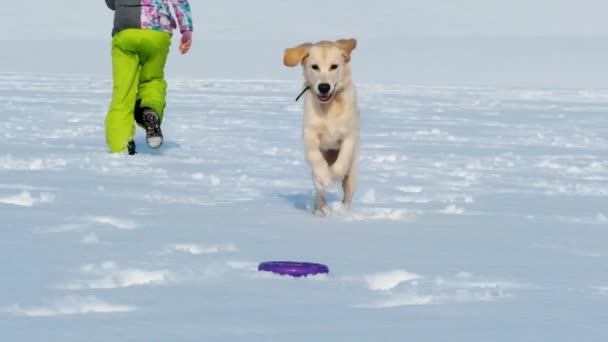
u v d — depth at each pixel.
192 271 6.09
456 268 6.49
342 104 9.16
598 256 7.15
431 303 5.34
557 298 5.54
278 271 6.07
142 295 5.40
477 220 8.83
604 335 4.60
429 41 53.09
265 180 11.63
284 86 30.92
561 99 28.27
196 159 13.63
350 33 58.44
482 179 12.36
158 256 6.65
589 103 27.14
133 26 13.53
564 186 11.82
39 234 7.46
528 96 29.08
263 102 24.94
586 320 4.94
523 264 6.73
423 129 19.28
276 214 8.95
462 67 40.31
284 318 4.89
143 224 8.15
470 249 7.29
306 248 7.20
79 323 4.70
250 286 5.71
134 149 13.98
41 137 15.96
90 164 12.62
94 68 38.47
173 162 13.21
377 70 38.91
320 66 9.02
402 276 6.20
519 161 14.62
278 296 5.46
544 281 6.10
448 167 13.59
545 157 15.24
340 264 6.55
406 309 5.16
